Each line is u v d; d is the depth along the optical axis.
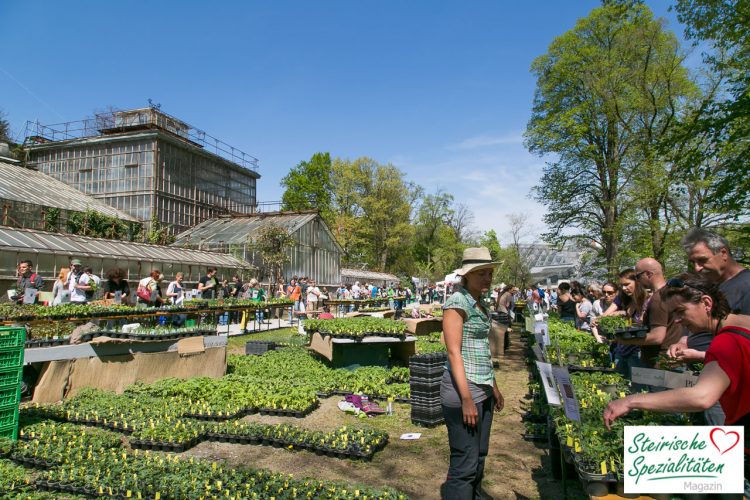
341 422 7.62
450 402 3.91
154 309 12.05
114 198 39.19
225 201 46.72
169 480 4.91
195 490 4.69
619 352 7.23
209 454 6.19
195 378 9.79
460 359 3.85
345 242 60.94
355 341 10.87
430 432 7.11
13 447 5.80
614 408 2.70
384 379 9.95
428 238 74.62
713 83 21.16
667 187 20.14
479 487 4.21
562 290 14.91
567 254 67.38
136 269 25.06
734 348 2.59
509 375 11.77
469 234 75.88
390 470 5.68
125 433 6.96
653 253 22.33
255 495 4.63
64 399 8.49
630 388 5.63
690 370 5.06
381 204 66.25
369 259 68.06
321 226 39.53
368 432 6.69
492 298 28.22
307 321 12.15
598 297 13.56
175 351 10.15
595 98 25.89
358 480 5.38
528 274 60.06
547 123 27.88
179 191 41.12
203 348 10.58
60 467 5.30
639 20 24.03
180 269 27.64
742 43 12.55
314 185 64.62
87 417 7.34
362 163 66.69
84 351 8.82
